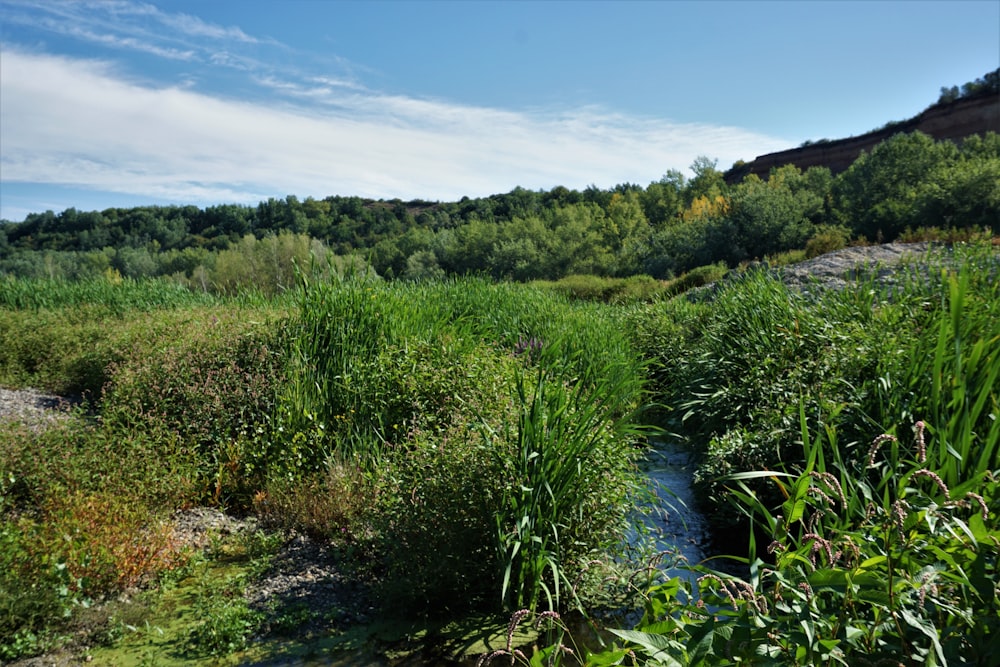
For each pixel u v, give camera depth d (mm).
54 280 15438
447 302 11633
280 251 43938
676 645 2307
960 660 2090
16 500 5602
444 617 4371
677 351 10859
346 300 7996
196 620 4285
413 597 4391
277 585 4715
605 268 75000
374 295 8109
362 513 5203
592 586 4375
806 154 96750
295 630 4215
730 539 5598
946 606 2193
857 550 2406
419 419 6367
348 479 5766
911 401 5227
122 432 6480
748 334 8680
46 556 4301
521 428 4395
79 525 4707
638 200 111438
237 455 6293
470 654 3953
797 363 7332
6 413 7848
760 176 102438
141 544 4809
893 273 10234
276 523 5668
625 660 2891
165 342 8727
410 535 4484
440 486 4477
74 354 10195
